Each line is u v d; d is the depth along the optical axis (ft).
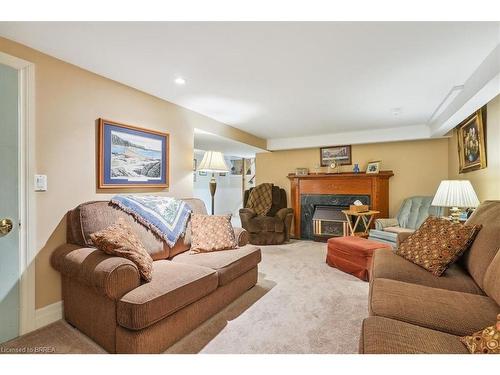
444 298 4.44
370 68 7.22
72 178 6.93
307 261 11.69
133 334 4.73
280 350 5.25
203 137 13.38
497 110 8.10
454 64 6.95
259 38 5.75
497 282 4.20
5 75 5.78
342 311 6.92
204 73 7.55
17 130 5.95
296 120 12.80
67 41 5.86
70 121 6.90
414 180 14.85
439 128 11.68
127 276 5.06
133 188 8.61
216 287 6.64
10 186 5.85
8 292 5.75
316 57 6.61
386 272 5.88
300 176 17.11
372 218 14.96
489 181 8.71
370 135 14.94
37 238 6.20
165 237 7.59
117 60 6.75
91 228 6.46
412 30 5.43
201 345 5.41
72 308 6.14
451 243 5.87
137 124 8.70
